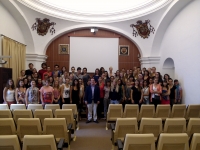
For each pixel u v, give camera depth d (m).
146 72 6.50
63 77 6.74
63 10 8.18
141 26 8.39
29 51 8.37
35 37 8.35
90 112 5.94
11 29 6.97
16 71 7.12
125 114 4.57
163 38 8.15
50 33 8.59
